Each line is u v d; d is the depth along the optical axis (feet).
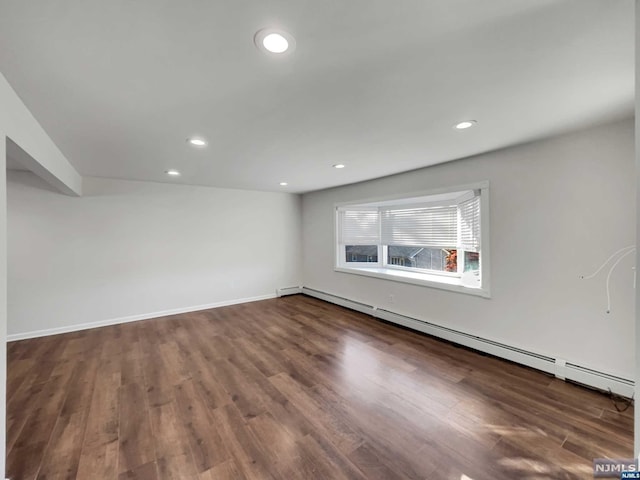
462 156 10.05
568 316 8.09
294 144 8.46
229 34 3.72
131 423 6.53
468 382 8.13
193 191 15.85
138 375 8.77
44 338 11.94
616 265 7.26
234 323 13.73
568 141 7.91
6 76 4.58
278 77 4.82
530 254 8.79
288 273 19.45
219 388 7.99
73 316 12.85
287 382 8.28
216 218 16.60
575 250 7.90
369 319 14.20
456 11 3.38
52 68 4.40
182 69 4.52
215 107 5.91
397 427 6.32
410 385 8.02
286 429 6.30
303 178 13.91
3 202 4.54
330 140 8.13
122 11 3.28
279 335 12.09
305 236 19.57
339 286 16.88
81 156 9.57
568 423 6.34
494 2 3.25
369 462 5.38
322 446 5.79
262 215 18.28
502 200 9.36
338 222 16.99
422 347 10.66
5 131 4.69
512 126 7.26
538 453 5.53
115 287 13.80
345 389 7.88
